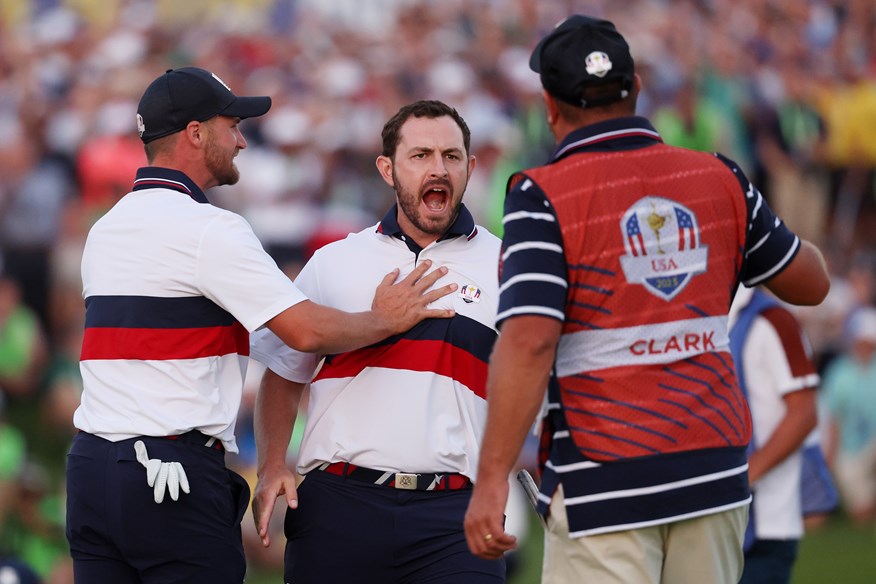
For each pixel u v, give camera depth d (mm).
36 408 34312
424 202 14328
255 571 27969
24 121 36688
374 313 13859
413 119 14383
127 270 13547
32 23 42906
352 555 14055
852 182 44875
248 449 29047
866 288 38844
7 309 34219
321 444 14242
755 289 17203
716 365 11484
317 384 14461
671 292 11320
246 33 43031
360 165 38125
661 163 11484
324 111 38500
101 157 35406
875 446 34125
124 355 13469
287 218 35594
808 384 16766
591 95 11531
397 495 13961
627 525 11164
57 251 34812
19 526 22469
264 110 14547
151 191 13961
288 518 14648
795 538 17062
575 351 11375
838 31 49531
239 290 13391
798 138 44719
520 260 11188
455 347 14117
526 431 11039
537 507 11844
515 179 11609
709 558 11414
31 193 35250
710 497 11250
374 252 14656
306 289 14781
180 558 13352
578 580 11453
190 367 13516
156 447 13281
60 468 31250
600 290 11242
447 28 44125
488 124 38469
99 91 37812
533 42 45000
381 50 42500
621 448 11188
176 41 42156
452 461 14008
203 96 14070
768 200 44000
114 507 13273
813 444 17703
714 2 48344
